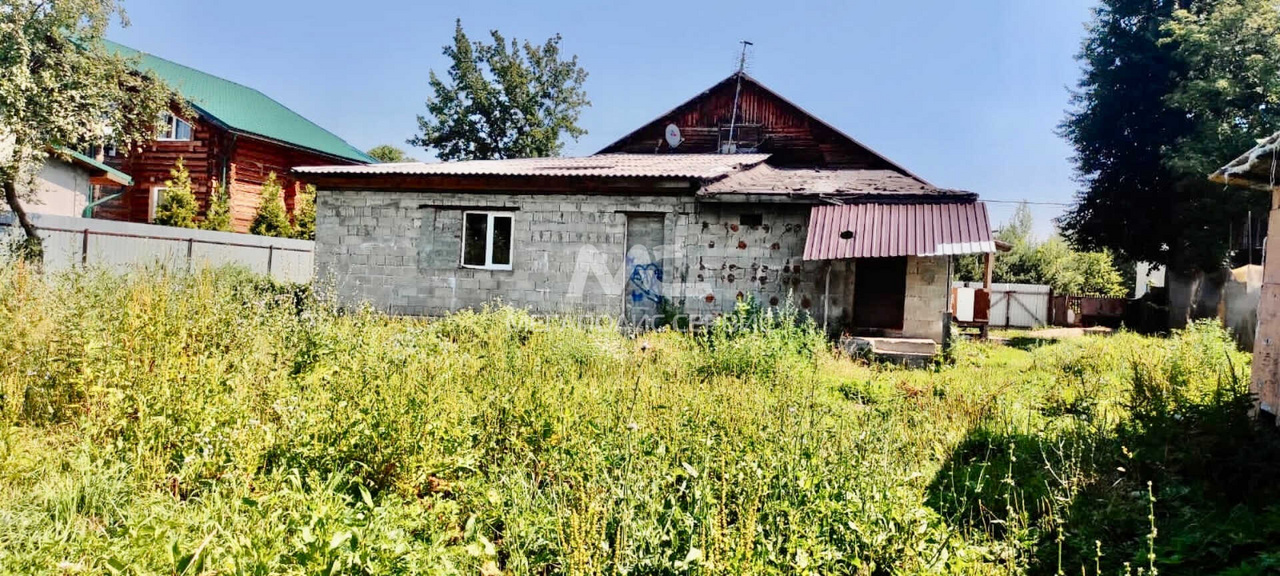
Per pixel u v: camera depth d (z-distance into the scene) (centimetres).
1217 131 1970
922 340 1166
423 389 509
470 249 1404
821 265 1286
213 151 2319
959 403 731
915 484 484
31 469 425
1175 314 2334
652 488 387
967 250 1133
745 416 535
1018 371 1091
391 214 1416
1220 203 1989
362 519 318
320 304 927
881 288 1278
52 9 1454
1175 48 2195
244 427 454
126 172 2386
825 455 452
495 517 393
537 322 1160
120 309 638
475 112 3778
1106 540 405
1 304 645
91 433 455
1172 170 2102
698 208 1324
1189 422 533
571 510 361
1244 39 2005
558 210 1366
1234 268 2031
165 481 416
